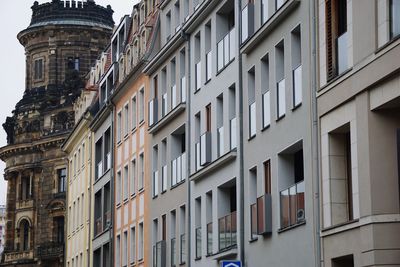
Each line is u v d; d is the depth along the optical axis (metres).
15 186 125.50
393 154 32.88
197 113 55.72
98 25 128.50
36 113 123.25
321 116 37.44
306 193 39.25
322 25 37.91
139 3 73.50
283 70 43.09
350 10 35.06
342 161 36.69
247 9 46.91
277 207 42.62
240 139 47.59
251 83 47.09
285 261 41.53
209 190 52.81
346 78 35.03
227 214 50.91
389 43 31.72
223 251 49.22
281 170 42.81
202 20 55.06
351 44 34.97
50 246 117.50
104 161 81.94
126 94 73.44
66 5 129.25
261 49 45.09
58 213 119.56
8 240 125.12
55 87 125.50
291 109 41.25
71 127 119.12
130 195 71.06
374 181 32.88
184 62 59.12
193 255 55.31
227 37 50.47
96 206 86.38
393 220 32.44
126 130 73.62
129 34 78.12
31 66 128.62
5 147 125.31
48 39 128.12
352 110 34.81
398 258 32.31
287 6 41.06
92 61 128.38
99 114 82.25
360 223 33.56
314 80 38.41
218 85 51.84
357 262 34.03
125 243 72.56
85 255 90.31
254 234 45.56
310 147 38.91
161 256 61.00
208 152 52.62
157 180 63.56
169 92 61.16
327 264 36.56
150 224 64.75
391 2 32.06
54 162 120.62
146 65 65.38
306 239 39.09
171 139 60.66
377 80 32.56
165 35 64.75
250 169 46.44
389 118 33.06
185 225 57.34
